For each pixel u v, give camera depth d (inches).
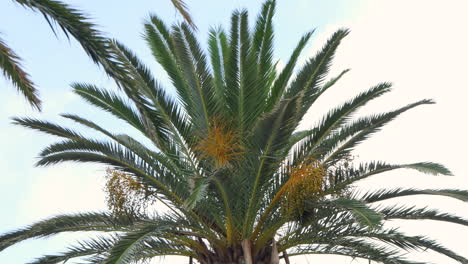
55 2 259.8
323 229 459.5
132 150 453.7
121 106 462.9
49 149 453.1
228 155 437.4
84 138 440.1
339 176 466.3
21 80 305.0
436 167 446.9
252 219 457.7
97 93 465.4
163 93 460.1
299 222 458.3
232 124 466.9
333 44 462.9
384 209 466.3
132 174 440.5
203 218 459.8
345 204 399.2
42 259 467.2
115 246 370.6
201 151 451.8
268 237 462.0
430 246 450.0
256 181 436.8
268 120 394.9
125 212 442.6
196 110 470.6
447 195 463.8
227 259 462.6
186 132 465.7
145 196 446.3
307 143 465.4
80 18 265.0
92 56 274.1
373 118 468.8
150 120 295.9
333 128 472.1
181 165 472.1
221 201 448.8
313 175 422.9
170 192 449.1
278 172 450.3
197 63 473.1
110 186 439.8
